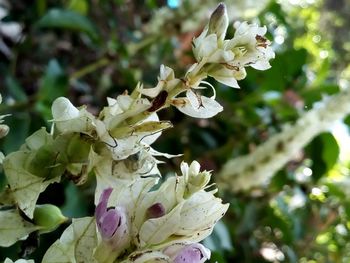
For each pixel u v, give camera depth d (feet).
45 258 0.51
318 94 1.68
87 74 1.75
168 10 1.63
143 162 0.48
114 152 0.47
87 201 1.11
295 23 2.39
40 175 0.50
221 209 0.49
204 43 0.45
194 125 1.60
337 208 1.72
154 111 0.46
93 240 0.49
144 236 0.48
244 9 1.60
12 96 1.31
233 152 1.61
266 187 1.59
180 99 0.46
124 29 1.78
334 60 2.86
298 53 1.65
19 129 1.14
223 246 1.25
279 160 1.44
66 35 1.83
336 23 3.06
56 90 1.24
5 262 0.48
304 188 1.69
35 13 1.62
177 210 0.48
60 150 0.49
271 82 1.64
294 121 1.66
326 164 1.66
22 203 0.50
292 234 1.68
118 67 1.64
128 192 0.49
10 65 1.59
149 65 1.65
